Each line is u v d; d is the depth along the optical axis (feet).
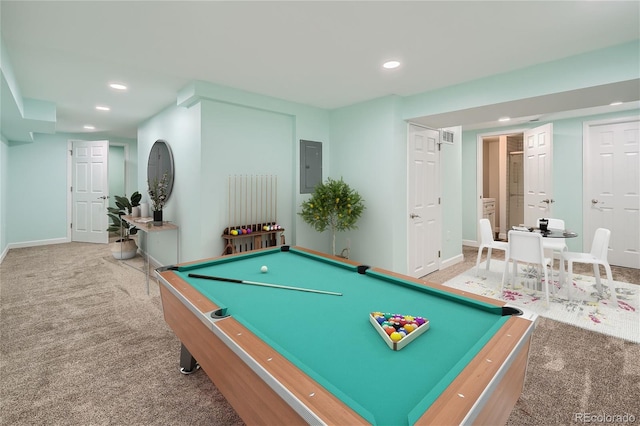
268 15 6.77
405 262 13.17
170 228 12.96
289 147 14.16
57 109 14.69
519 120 17.48
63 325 9.14
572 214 16.80
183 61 9.25
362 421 2.42
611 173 15.66
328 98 13.01
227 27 7.26
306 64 9.45
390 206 12.64
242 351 3.46
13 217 19.60
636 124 14.94
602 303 10.67
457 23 7.08
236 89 11.84
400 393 2.92
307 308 4.95
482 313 4.70
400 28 7.31
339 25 7.18
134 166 24.06
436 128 14.71
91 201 21.18
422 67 9.61
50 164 20.77
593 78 8.43
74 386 6.40
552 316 9.65
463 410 2.51
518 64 9.36
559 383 6.42
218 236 12.07
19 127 14.74
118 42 7.98
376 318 4.32
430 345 3.80
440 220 15.21
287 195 14.20
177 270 6.85
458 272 14.76
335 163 14.90
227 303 5.15
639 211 14.96
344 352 3.66
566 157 16.92
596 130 16.05
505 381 3.38
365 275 6.65
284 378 2.96
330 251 15.40
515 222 23.63
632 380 6.50
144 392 6.23
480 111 11.25
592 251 11.57
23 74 10.12
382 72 10.05
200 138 11.48
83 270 14.90
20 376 6.73
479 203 20.71
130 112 15.33
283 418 2.96
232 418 5.57
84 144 21.12
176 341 8.25
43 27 7.19
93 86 11.39
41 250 19.10
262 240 13.26
